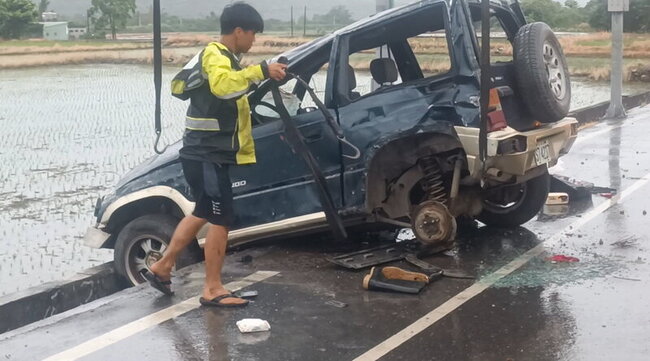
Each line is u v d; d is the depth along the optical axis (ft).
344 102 21.94
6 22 267.80
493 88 20.56
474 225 26.04
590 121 55.36
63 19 406.82
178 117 78.38
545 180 24.56
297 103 23.31
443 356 15.85
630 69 105.91
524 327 17.20
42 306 21.80
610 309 18.08
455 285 20.08
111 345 16.83
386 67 24.22
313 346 16.53
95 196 41.60
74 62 178.29
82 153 56.75
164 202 23.65
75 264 28.99
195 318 18.28
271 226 22.52
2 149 59.00
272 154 22.36
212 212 18.42
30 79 134.82
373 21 22.31
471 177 21.36
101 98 100.68
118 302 19.54
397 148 21.54
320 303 19.10
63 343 17.01
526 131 21.76
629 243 23.43
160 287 19.43
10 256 30.19
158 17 19.13
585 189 29.35
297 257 23.07
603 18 167.12
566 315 17.80
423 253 22.22
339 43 22.33
